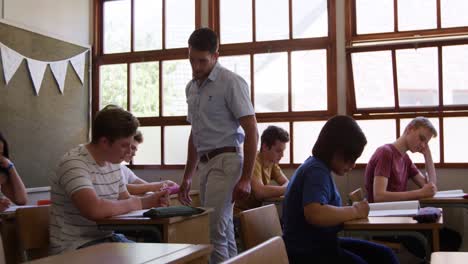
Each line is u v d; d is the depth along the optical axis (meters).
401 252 3.84
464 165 4.11
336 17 4.39
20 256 2.11
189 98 2.78
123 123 2.10
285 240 1.97
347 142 1.98
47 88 4.53
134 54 4.95
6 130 4.13
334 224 1.88
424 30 4.23
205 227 2.21
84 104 4.93
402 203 2.44
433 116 4.21
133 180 3.79
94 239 2.06
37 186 4.39
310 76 4.47
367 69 4.33
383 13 4.32
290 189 2.00
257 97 4.59
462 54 4.13
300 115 4.47
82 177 2.00
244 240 1.71
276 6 4.56
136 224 1.96
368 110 4.34
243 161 2.62
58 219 2.05
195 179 4.57
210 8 4.69
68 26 4.81
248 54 4.62
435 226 1.89
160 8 4.89
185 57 4.79
